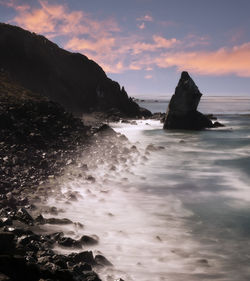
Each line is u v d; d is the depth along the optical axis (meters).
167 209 21.33
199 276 13.52
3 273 10.83
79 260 13.33
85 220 18.78
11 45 106.44
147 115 117.81
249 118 112.50
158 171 32.72
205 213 20.78
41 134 40.44
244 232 17.95
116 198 23.08
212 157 41.75
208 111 165.62
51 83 108.94
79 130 47.25
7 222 16.27
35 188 23.14
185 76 77.19
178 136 63.31
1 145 33.44
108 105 115.50
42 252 13.13
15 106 46.38
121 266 14.10
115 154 37.50
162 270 13.88
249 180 29.70
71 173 27.52
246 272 13.91
